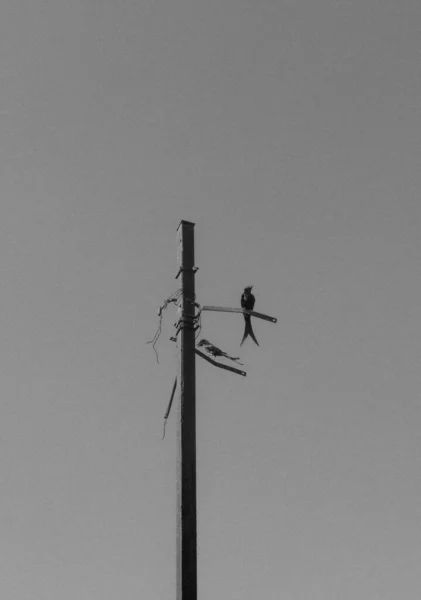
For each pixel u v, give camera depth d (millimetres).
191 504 11188
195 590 10750
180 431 11609
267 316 12562
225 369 12391
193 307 12453
